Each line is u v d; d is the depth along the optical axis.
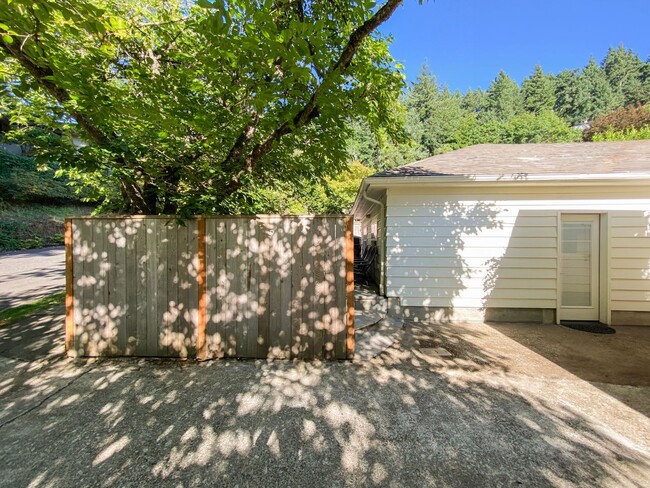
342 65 3.31
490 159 6.75
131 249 3.75
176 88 3.70
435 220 5.76
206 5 2.01
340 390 3.04
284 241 3.76
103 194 5.49
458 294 5.73
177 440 2.29
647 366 3.67
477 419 2.58
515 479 1.96
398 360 3.79
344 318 3.76
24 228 15.31
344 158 5.17
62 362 3.61
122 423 2.48
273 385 3.12
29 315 5.31
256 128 4.57
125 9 3.99
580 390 3.08
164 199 4.39
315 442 2.28
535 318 5.64
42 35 2.50
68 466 2.04
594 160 6.16
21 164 17.83
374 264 8.15
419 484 1.91
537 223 5.64
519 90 39.41
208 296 3.76
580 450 2.22
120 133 3.99
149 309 3.76
